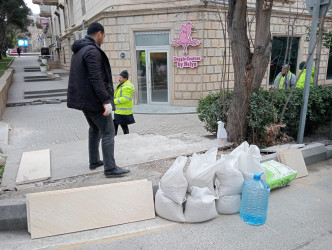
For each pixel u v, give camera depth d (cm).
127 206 309
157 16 1072
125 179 379
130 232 289
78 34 1200
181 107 1110
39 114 1009
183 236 283
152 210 317
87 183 369
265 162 400
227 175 319
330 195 371
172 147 504
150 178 382
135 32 1120
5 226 293
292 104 541
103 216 299
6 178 385
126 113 627
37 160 436
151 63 1141
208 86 1099
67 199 293
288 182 391
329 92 586
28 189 356
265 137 506
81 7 1653
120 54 1147
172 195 301
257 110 496
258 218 303
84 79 335
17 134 732
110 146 372
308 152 480
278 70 1328
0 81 1326
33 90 1398
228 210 321
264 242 274
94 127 391
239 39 483
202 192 303
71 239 278
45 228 282
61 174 392
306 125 601
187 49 1069
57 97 1332
